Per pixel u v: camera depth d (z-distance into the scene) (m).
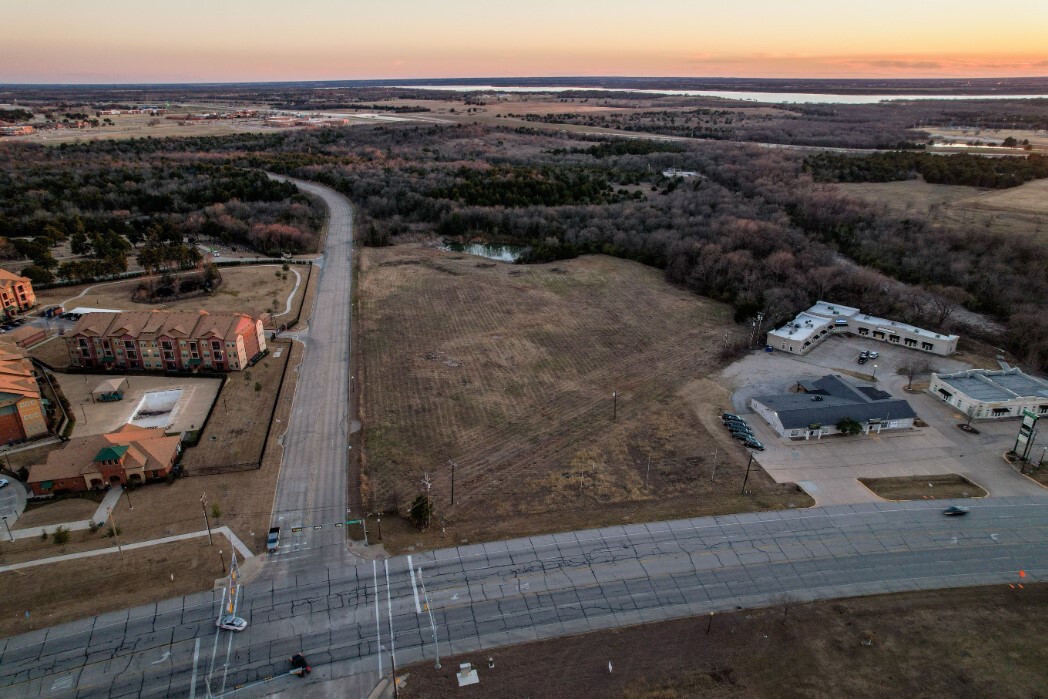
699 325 137.62
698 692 56.03
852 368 118.19
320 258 180.38
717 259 160.50
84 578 66.62
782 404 99.69
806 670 58.38
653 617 64.06
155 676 56.78
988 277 144.25
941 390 106.88
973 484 85.38
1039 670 58.66
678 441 94.44
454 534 74.62
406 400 104.56
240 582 67.06
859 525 77.31
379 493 81.69
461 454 90.62
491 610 64.50
